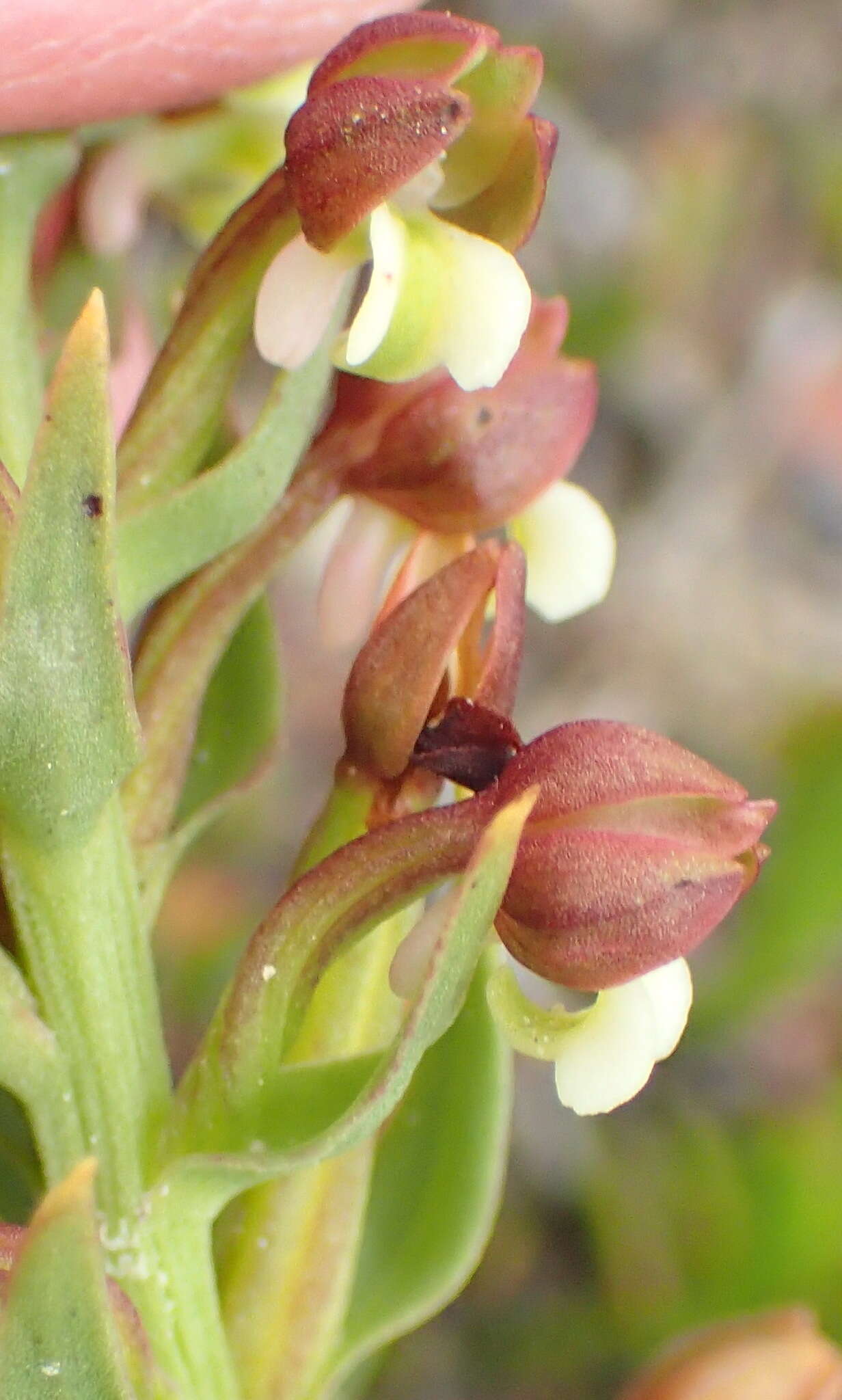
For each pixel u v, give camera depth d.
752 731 0.23
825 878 0.15
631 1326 0.15
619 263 0.25
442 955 0.07
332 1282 0.08
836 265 0.26
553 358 0.08
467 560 0.08
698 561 0.24
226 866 0.19
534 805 0.07
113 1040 0.07
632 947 0.07
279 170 0.08
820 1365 0.09
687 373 0.25
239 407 0.20
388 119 0.07
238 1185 0.08
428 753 0.08
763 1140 0.15
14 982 0.07
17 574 0.07
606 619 0.24
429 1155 0.08
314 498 0.08
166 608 0.08
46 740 0.07
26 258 0.08
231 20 0.08
